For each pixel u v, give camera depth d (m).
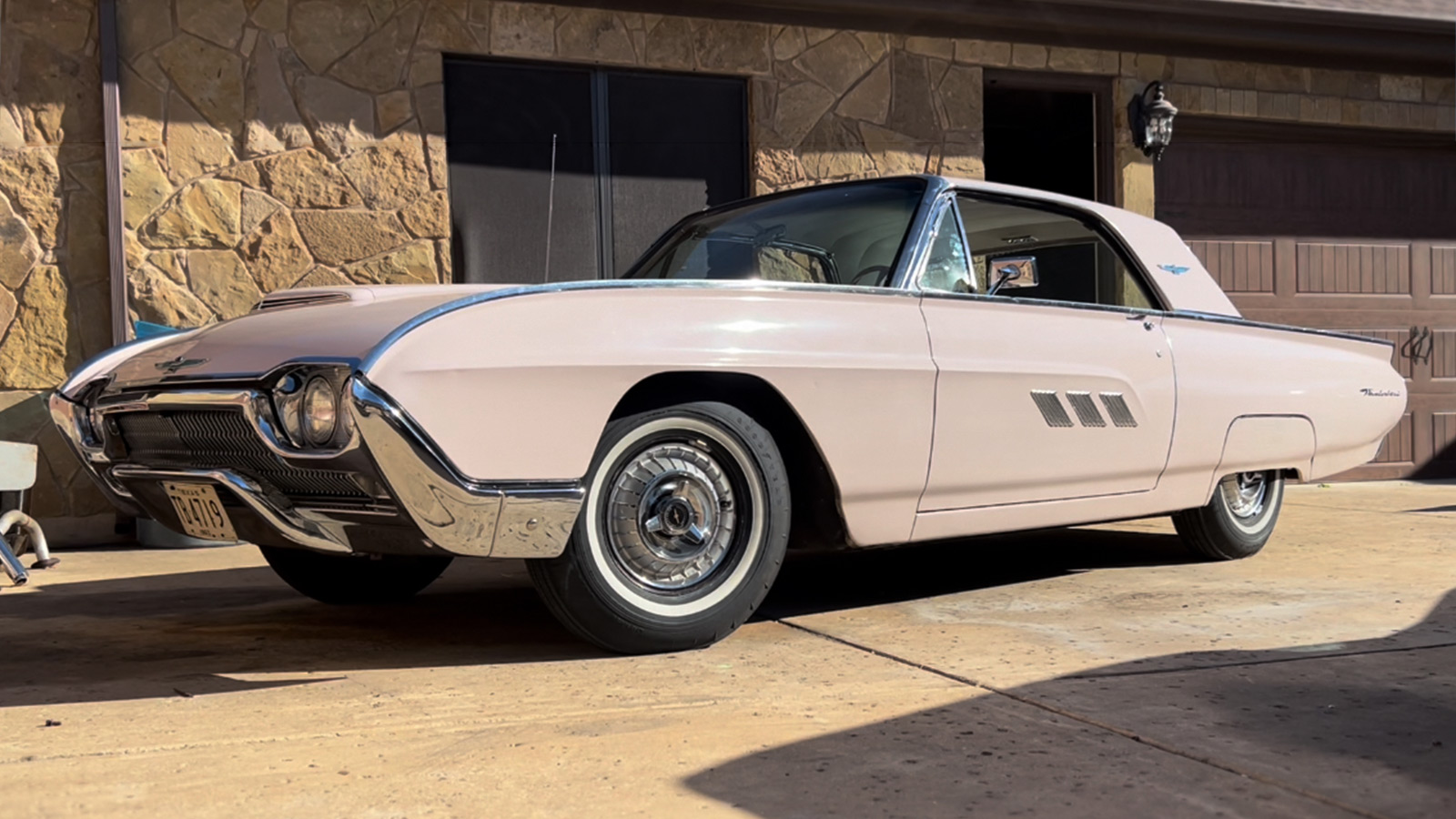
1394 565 4.54
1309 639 3.18
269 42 6.56
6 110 6.19
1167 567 4.57
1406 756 2.16
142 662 3.10
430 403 2.62
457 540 2.70
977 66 8.08
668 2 7.29
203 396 2.83
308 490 2.84
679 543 3.08
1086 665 2.89
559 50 7.11
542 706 2.58
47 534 6.17
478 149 7.04
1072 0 7.93
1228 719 2.41
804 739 2.30
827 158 7.71
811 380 3.18
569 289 2.86
